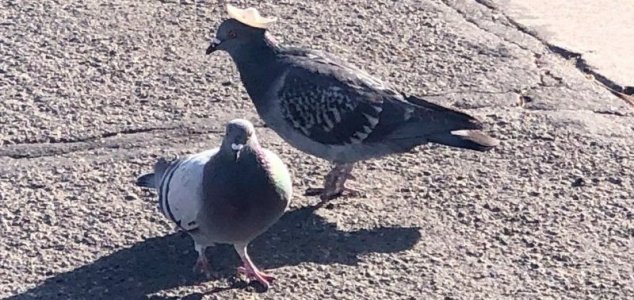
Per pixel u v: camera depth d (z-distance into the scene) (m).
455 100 1.87
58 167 1.70
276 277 1.50
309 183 1.68
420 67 1.96
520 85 1.92
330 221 1.60
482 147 1.62
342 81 1.64
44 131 1.78
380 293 1.48
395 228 1.59
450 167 1.72
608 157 1.74
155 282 1.49
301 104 1.64
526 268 1.52
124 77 1.92
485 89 1.91
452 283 1.50
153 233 1.57
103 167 1.70
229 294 1.47
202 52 2.00
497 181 1.68
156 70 1.94
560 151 1.75
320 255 1.54
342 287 1.49
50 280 1.49
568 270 1.52
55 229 1.57
